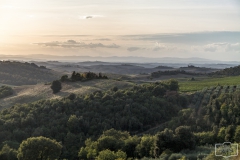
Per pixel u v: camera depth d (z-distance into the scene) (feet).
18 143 159.74
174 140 117.50
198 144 128.77
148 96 233.55
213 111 187.62
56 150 137.18
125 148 136.36
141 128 196.85
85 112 201.16
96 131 183.42
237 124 163.12
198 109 218.18
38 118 191.62
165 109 221.46
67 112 201.77
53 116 194.39
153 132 191.72
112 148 139.95
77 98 226.99
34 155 132.16
